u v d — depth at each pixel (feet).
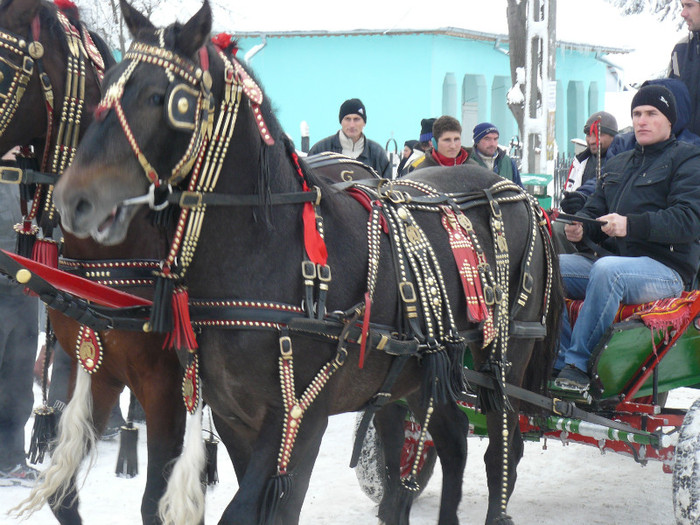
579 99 86.07
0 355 15.47
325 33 68.54
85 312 9.57
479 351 12.19
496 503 12.49
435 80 68.80
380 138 70.23
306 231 9.37
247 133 9.10
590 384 13.39
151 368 10.50
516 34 39.27
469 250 11.44
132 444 12.98
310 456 9.65
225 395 9.43
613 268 13.41
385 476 13.43
